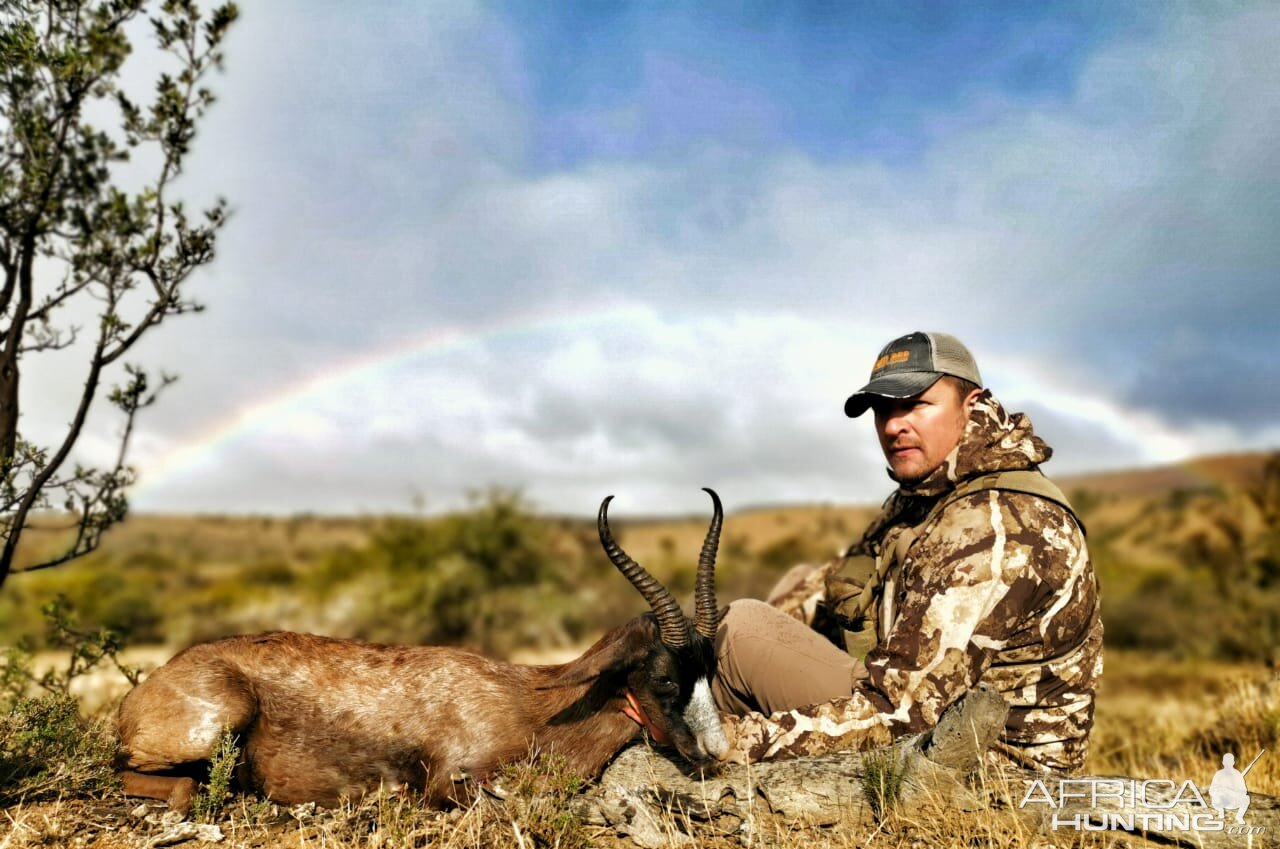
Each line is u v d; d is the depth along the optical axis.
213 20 2.01
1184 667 6.86
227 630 8.91
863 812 1.50
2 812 1.51
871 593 1.78
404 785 1.69
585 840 1.46
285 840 1.51
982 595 1.50
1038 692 1.57
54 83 1.90
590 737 1.72
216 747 1.62
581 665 1.74
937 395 1.66
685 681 1.66
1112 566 13.20
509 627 8.53
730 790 1.56
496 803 1.56
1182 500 23.98
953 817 1.45
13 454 1.91
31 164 1.88
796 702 1.68
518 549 9.06
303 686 1.71
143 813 1.57
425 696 1.71
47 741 1.68
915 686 1.51
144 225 1.97
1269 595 7.32
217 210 2.04
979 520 1.54
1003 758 1.58
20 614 8.12
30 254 1.91
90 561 17.59
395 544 9.12
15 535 1.88
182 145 2.01
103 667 2.33
